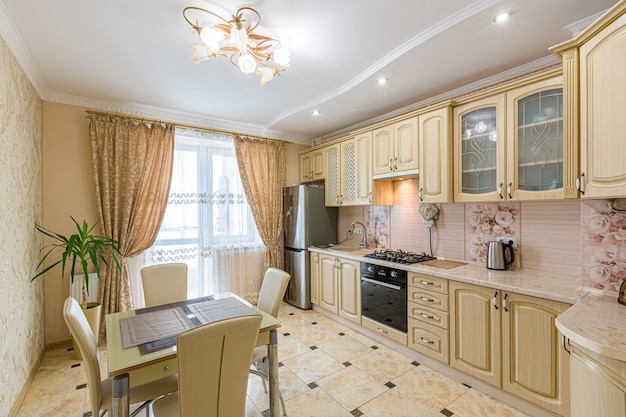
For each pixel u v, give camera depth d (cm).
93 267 308
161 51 222
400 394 214
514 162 211
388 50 222
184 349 116
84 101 309
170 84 281
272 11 177
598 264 176
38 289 265
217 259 386
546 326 179
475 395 212
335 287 351
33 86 259
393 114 345
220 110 359
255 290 420
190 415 124
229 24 187
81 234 264
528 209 234
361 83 266
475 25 181
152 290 239
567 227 214
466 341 220
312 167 440
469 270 243
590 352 123
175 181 359
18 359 207
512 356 195
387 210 358
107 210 308
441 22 186
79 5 170
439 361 240
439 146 258
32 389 224
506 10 167
